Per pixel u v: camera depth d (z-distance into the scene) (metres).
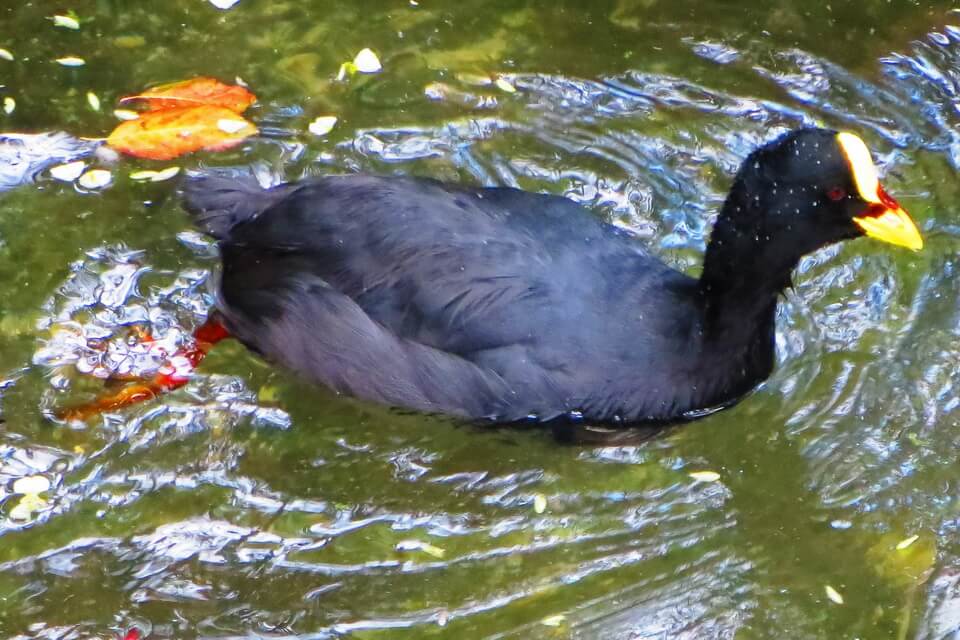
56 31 12.05
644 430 9.63
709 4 12.83
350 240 9.25
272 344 9.57
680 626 8.35
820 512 9.08
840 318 10.40
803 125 11.80
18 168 10.83
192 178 10.09
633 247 9.77
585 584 8.59
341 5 12.60
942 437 9.53
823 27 12.73
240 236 9.73
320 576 8.53
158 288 10.12
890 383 9.90
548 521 9.00
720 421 9.73
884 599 8.55
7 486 8.85
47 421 9.27
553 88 11.99
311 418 9.55
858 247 10.91
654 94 12.02
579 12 12.75
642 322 9.29
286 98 11.68
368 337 9.19
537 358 9.14
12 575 8.38
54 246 10.30
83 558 8.52
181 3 12.48
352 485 9.15
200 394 9.57
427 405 9.38
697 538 8.91
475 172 11.20
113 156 10.99
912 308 10.47
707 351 9.39
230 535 8.74
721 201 11.19
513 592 8.51
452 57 12.20
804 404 9.80
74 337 9.77
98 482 8.96
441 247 9.09
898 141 11.73
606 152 11.48
